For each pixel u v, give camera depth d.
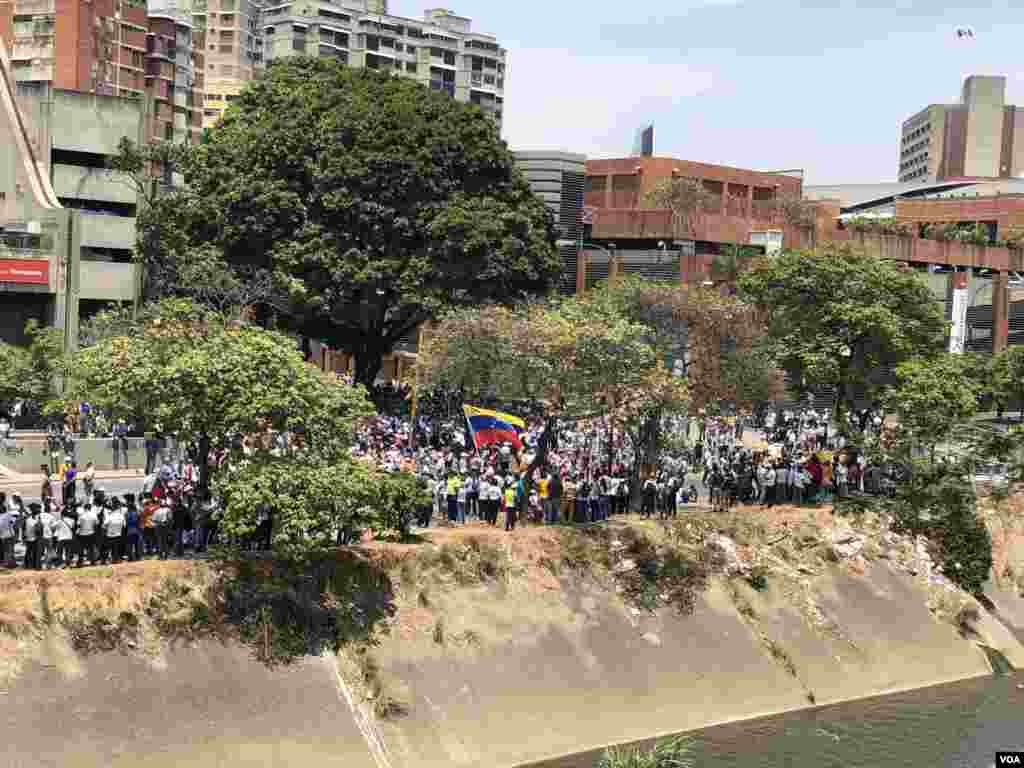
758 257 99.88
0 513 43.69
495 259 84.75
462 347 67.44
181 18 177.00
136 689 41.41
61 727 39.28
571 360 59.88
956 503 72.00
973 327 133.88
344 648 46.88
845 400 83.94
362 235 85.75
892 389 76.12
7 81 86.06
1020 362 93.00
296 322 88.94
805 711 57.28
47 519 43.59
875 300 79.88
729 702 55.62
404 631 49.03
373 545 51.19
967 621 68.44
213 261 81.88
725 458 75.44
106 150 89.00
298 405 45.81
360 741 44.38
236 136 89.00
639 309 77.81
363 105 86.81
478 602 52.09
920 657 64.56
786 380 88.81
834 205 151.12
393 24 190.00
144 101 90.94
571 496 59.91
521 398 68.75
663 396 61.38
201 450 47.03
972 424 75.25
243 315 79.94
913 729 55.28
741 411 80.88
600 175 143.00
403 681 47.44
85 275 84.75
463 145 88.00
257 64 190.88
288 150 85.69
